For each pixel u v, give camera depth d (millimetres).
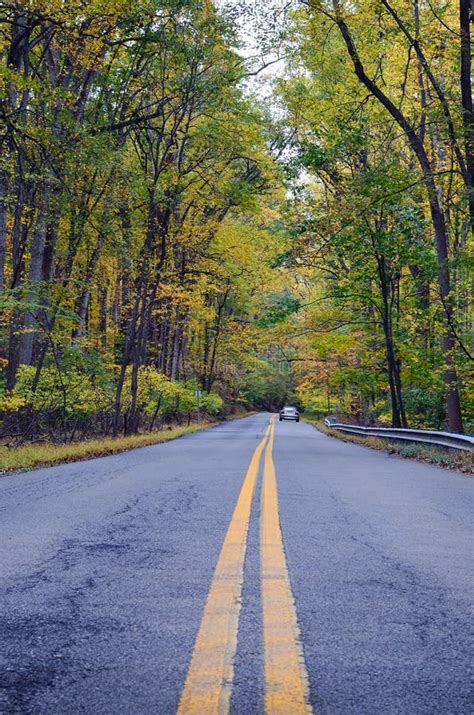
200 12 21281
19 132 16531
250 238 32406
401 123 20047
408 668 2398
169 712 1981
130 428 25734
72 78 22562
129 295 29328
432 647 2639
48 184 18484
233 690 2148
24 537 4953
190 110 24312
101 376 23766
